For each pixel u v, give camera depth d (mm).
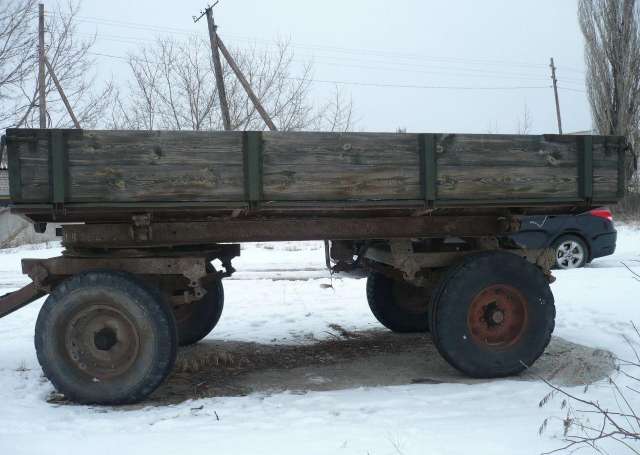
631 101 28625
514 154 5082
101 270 4594
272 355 6145
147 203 4449
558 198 5199
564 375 5117
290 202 4656
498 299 5113
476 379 5090
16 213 4453
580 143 5234
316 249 19109
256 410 4219
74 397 4461
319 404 4340
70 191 4336
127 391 4438
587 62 29875
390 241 5359
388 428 3734
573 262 12391
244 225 5031
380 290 6961
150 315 4473
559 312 7645
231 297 9461
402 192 4852
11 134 4227
